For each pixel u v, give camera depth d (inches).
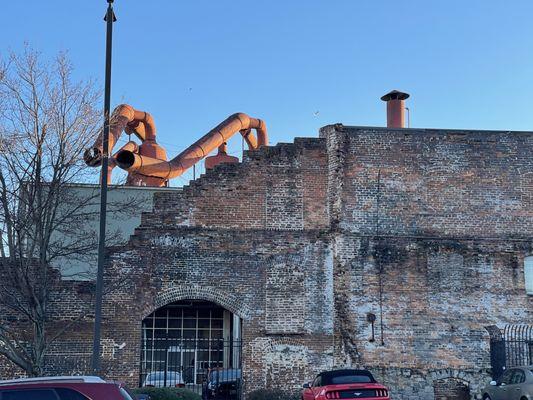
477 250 903.7
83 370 818.8
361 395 646.5
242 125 1334.9
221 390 901.8
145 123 1290.6
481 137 933.8
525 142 939.3
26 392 346.6
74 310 828.6
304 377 857.5
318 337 867.4
